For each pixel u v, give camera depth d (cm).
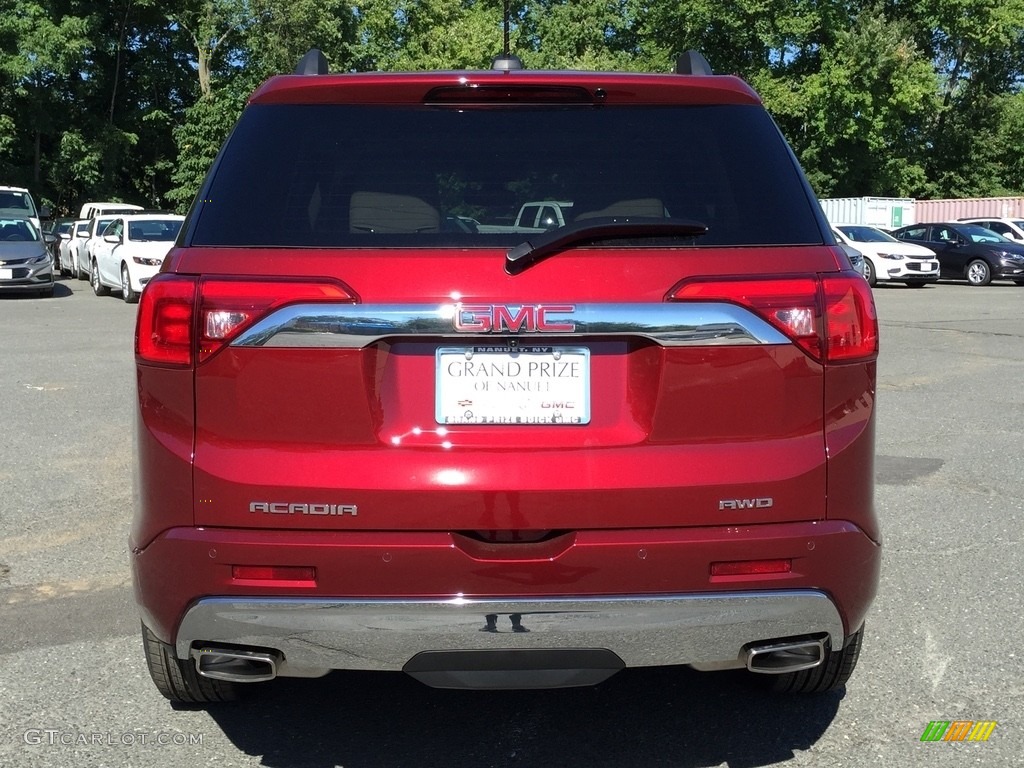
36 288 1947
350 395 247
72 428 736
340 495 246
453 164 267
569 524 247
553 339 250
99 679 344
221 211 261
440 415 251
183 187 3809
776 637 254
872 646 371
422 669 251
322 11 3631
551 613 246
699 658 253
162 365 252
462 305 247
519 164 267
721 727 312
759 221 262
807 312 253
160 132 4500
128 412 794
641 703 329
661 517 249
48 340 1257
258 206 261
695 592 249
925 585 434
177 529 251
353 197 261
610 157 270
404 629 246
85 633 382
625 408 253
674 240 256
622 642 249
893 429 750
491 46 3975
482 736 307
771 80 3800
